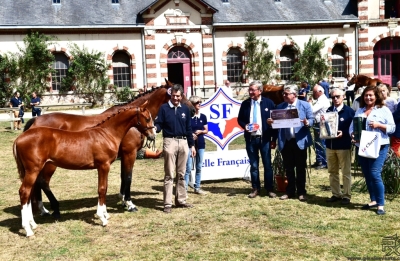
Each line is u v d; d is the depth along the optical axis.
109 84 26.58
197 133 8.91
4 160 13.23
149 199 8.76
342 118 7.82
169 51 27.34
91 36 25.97
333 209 7.64
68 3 26.20
